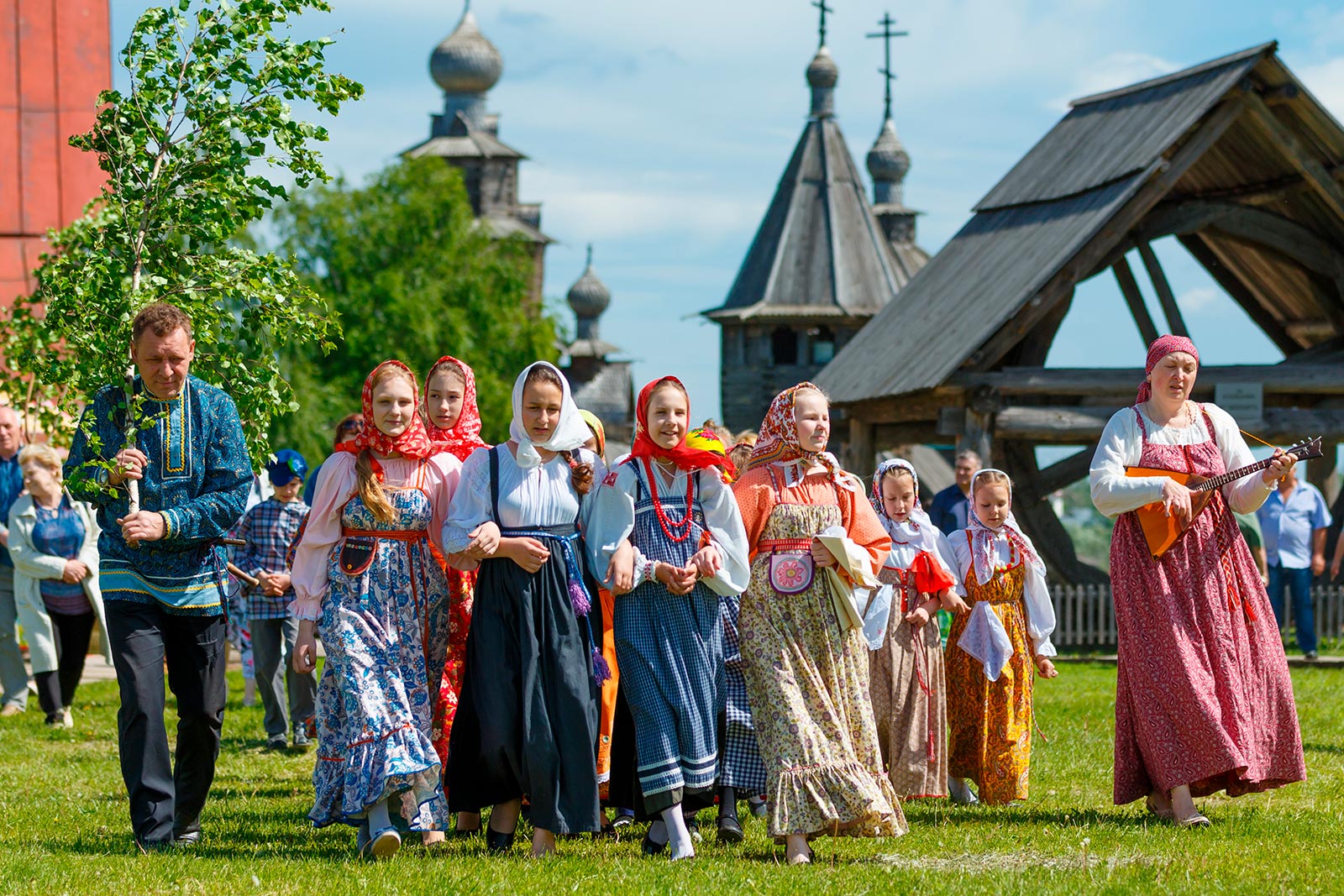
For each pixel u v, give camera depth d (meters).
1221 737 8.91
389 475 8.45
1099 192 25.56
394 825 8.37
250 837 8.83
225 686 8.45
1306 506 21.94
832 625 8.38
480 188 92.06
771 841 8.63
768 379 63.38
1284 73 24.08
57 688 14.95
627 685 8.21
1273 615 9.41
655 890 6.96
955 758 10.44
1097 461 9.51
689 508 8.31
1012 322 24.83
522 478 8.33
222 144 10.01
